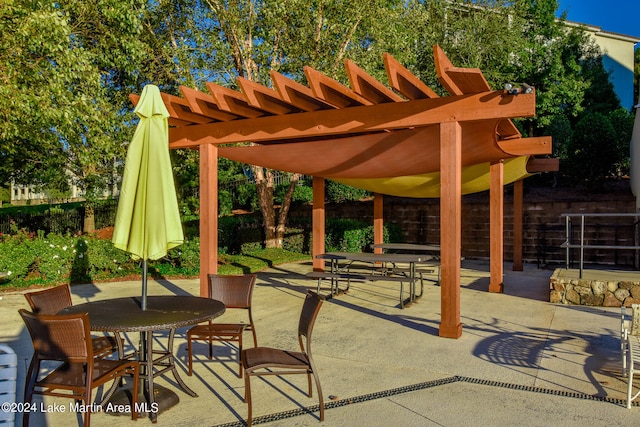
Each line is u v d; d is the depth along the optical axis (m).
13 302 8.27
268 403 4.07
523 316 7.27
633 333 4.50
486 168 9.59
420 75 17.36
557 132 16.53
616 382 4.50
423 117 5.98
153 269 11.39
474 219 14.79
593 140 14.55
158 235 4.04
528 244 14.17
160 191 4.09
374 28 11.93
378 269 12.09
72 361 3.31
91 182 13.10
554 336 6.12
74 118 8.52
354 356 5.35
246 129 7.13
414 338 6.07
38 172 13.71
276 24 11.89
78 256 10.31
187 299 4.62
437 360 5.18
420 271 9.31
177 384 4.51
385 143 7.05
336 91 6.08
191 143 7.60
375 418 3.76
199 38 11.40
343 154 7.72
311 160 8.20
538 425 3.62
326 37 12.09
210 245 7.45
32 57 8.48
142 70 12.05
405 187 10.75
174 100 6.78
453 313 6.05
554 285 8.26
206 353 5.48
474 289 9.66
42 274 10.03
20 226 16.38
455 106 5.81
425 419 3.73
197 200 16.47
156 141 4.12
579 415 3.79
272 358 3.87
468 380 4.57
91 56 9.39
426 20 16.20
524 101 5.44
